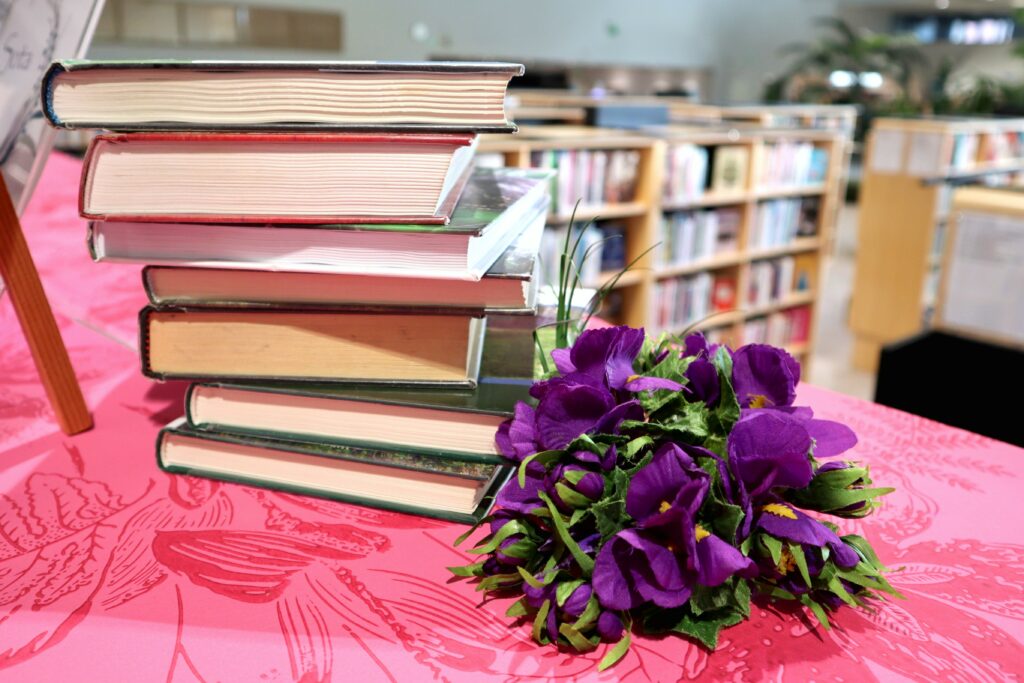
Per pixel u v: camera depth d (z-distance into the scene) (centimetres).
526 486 46
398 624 45
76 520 55
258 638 44
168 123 48
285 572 50
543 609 42
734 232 392
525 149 295
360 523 55
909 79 1185
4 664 42
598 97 641
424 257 48
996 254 255
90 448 66
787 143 403
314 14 855
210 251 51
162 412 73
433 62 46
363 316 54
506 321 57
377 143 46
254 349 56
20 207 63
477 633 44
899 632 45
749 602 42
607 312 351
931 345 193
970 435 72
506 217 52
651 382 45
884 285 414
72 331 93
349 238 48
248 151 48
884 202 405
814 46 1303
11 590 48
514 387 56
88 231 52
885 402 197
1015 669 42
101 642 43
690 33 1245
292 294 54
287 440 58
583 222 325
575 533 44
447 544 53
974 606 47
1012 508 59
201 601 47
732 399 46
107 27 741
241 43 820
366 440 57
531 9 1044
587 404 45
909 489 61
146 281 55
